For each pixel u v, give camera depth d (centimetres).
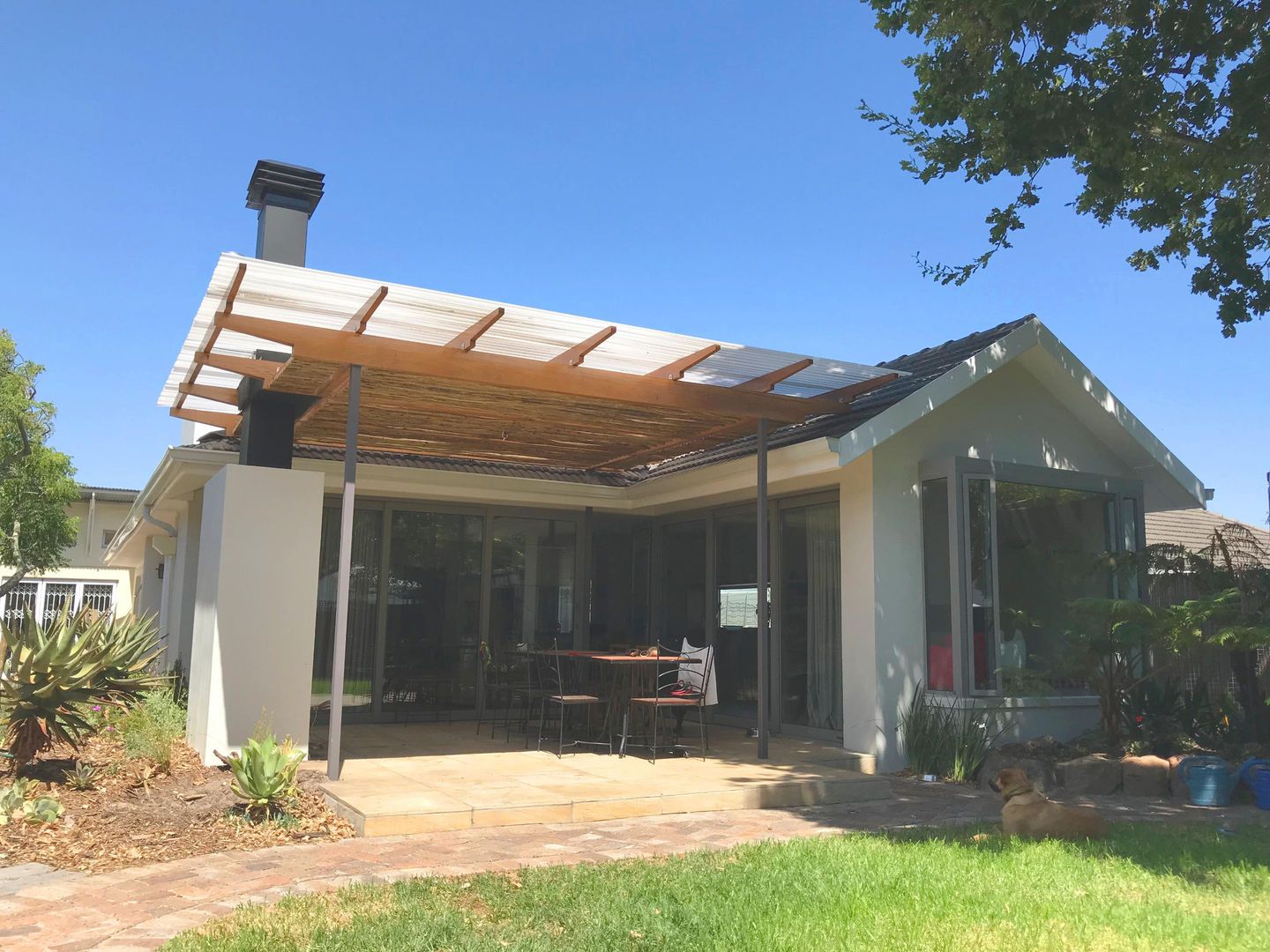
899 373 881
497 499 1220
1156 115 795
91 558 2725
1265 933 425
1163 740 923
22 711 723
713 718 1200
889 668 945
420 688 1170
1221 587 975
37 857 530
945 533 968
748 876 498
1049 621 1002
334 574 1150
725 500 1188
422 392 820
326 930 402
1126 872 532
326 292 658
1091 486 1052
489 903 449
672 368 836
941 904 456
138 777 716
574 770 801
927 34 838
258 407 890
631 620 1320
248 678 787
